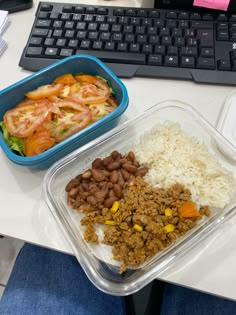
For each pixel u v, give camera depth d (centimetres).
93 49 36
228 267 25
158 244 26
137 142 32
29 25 41
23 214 29
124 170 30
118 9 38
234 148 29
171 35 36
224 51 35
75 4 39
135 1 41
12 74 37
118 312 36
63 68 34
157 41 35
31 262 38
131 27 37
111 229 27
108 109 33
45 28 37
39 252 38
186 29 36
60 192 30
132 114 34
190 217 27
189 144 31
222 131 32
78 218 29
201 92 34
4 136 31
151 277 25
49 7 39
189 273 25
